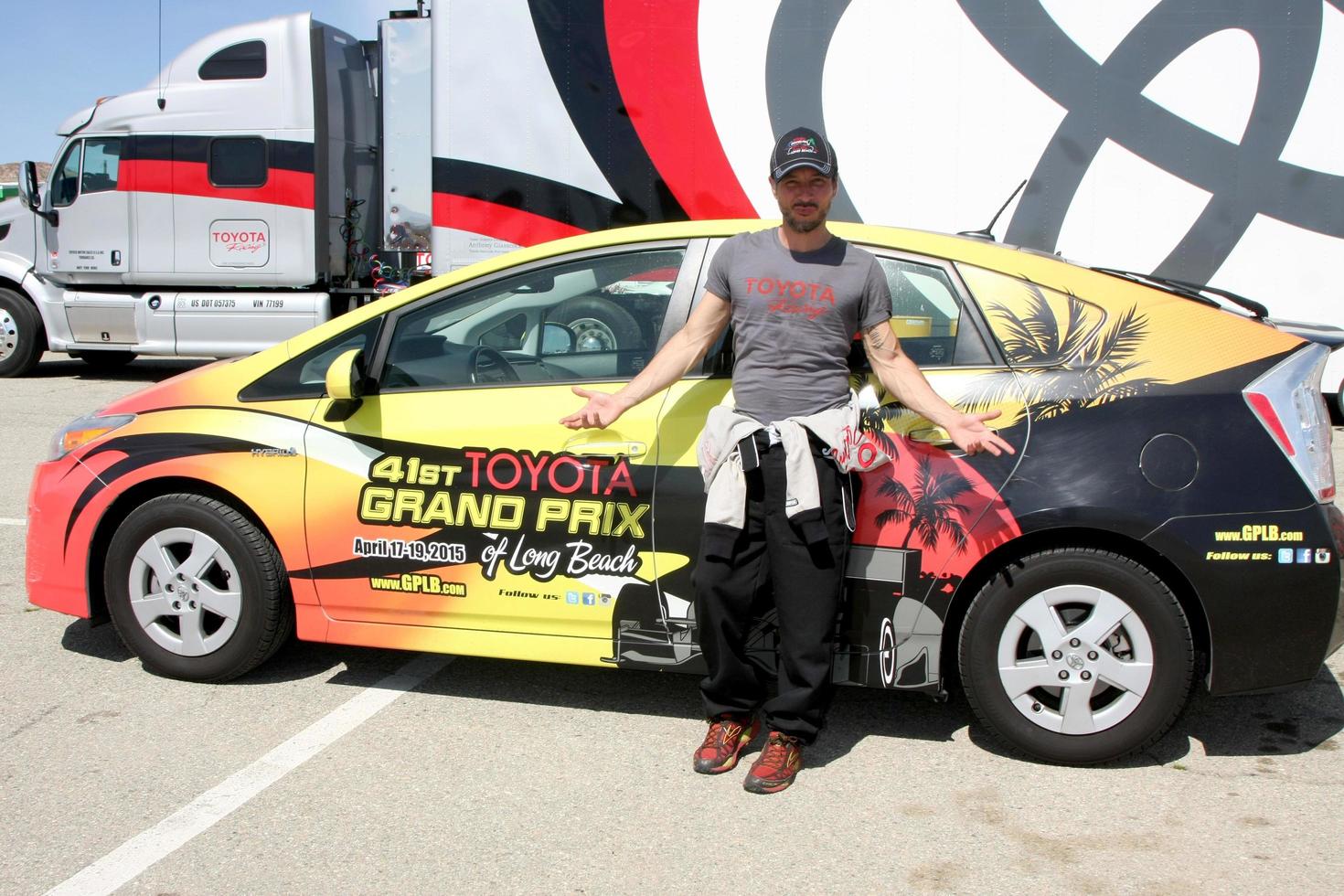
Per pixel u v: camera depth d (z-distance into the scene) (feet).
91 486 13.12
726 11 27.68
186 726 12.09
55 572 13.42
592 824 10.14
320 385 12.75
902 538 11.11
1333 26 25.81
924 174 27.45
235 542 12.70
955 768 11.30
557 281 12.42
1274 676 10.77
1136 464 10.70
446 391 12.39
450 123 28.94
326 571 12.59
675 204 28.32
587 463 11.73
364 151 38.93
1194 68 26.40
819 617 10.63
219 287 37.55
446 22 28.73
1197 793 10.78
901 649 11.30
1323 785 10.93
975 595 11.40
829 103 27.53
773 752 10.88
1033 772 11.21
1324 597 10.62
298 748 11.60
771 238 10.99
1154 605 10.75
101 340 38.52
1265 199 26.50
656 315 12.18
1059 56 26.73
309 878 9.23
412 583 12.35
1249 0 26.04
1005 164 27.17
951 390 11.20
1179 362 11.03
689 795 10.71
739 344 10.90
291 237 36.32
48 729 11.98
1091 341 11.20
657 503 11.52
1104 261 27.17
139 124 36.78
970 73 27.04
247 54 36.11
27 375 41.22
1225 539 10.55
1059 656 11.03
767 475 10.55
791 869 9.39
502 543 12.02
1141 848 9.75
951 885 9.16
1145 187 26.84
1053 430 10.92
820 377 10.70
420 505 12.22
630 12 28.04
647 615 11.71
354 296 38.70
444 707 12.70
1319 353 11.23
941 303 11.56
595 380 12.14
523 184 28.86
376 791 10.72
